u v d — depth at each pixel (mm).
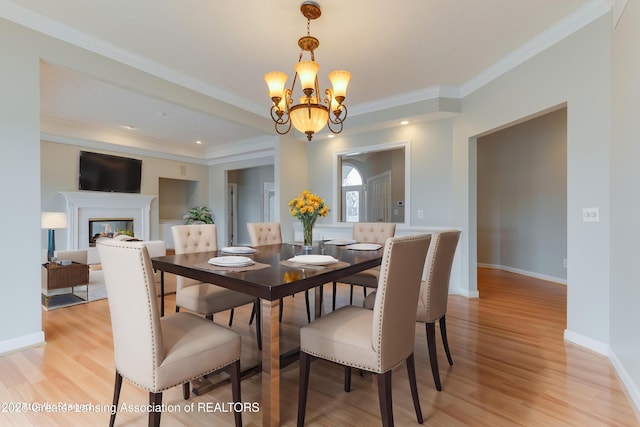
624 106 1976
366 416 1693
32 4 2359
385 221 4793
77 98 4285
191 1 2326
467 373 2131
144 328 1322
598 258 2402
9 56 2375
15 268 2404
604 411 1719
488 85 3562
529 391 1911
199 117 5156
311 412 1730
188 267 1857
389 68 3424
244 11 2445
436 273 1996
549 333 2820
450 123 4191
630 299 1885
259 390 1970
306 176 5551
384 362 1450
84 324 2977
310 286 1618
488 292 4254
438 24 2625
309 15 2410
